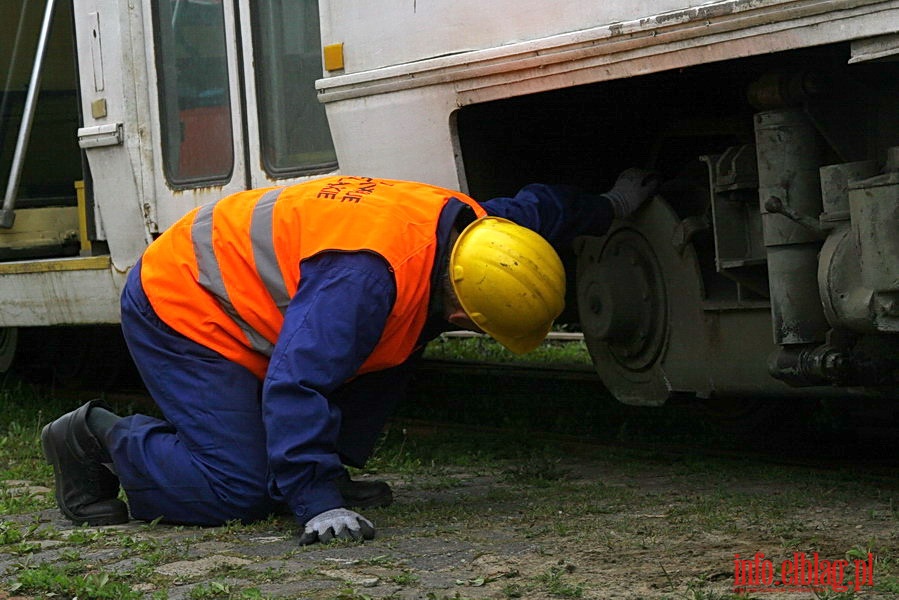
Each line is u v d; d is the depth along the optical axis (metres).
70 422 4.59
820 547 3.82
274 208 4.33
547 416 7.29
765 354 4.84
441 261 4.25
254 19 6.20
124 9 6.91
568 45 4.60
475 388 8.54
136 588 3.65
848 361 4.32
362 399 4.68
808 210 4.44
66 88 9.34
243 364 4.39
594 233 5.00
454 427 6.95
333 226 4.16
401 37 5.24
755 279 4.77
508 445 6.27
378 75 5.32
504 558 3.82
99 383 9.63
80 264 7.45
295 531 4.30
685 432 6.57
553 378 8.56
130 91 6.93
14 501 5.04
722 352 5.01
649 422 6.86
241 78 6.29
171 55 6.73
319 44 5.85
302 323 4.04
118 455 4.48
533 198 4.77
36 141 9.27
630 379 5.44
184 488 4.39
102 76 7.09
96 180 7.25
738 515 4.35
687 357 5.15
